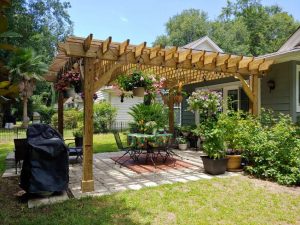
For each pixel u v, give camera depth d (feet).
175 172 17.89
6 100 3.83
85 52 13.67
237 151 18.66
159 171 18.25
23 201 12.39
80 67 16.87
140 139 20.31
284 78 21.30
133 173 17.76
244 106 25.61
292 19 92.73
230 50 89.92
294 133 16.37
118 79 21.57
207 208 11.18
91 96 13.97
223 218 10.18
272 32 92.07
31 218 10.36
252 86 19.61
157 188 13.97
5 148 30.91
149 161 21.88
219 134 17.19
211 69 17.83
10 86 3.54
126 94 22.89
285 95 21.18
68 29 86.38
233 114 19.74
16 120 67.21
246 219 10.10
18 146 17.54
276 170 15.56
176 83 27.91
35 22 71.61
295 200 12.12
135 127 23.63
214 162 16.83
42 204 11.87
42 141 12.94
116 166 20.13
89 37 12.89
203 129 18.07
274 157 15.85
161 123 23.91
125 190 13.82
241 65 18.79
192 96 23.99
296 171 14.79
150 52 15.48
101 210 11.03
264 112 20.84
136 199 12.31
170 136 21.42
